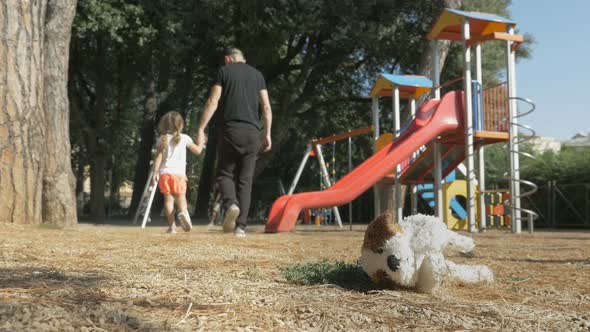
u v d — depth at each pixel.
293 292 2.44
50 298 2.07
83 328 1.57
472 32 12.39
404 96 14.83
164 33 17.12
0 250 3.91
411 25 19.47
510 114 11.24
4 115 6.86
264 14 17.59
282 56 22.67
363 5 17.89
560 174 18.52
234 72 6.71
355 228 13.86
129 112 25.59
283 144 28.48
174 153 7.76
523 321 1.97
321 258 4.15
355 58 22.77
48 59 8.23
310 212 21.75
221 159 6.82
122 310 1.88
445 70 22.62
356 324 1.85
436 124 11.16
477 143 11.91
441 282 2.62
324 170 14.75
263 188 28.95
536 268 3.85
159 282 2.59
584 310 2.27
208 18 18.08
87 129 19.89
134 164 34.81
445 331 1.78
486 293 2.68
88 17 15.84
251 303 2.11
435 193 12.38
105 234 6.33
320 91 24.34
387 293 2.46
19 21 7.08
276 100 24.30
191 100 24.72
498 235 9.68
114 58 20.42
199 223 17.34
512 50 11.54
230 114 6.67
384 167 10.71
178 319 1.79
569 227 18.05
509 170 11.16
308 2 17.03
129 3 17.56
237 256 4.20
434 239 2.54
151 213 21.11
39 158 7.25
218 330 1.67
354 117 25.45
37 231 6.16
